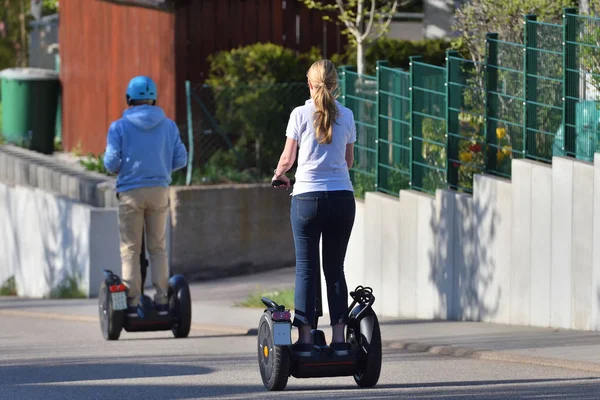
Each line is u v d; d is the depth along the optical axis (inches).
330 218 979.9
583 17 1429.6
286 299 1913.1
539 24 1502.2
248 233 2459.4
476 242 1565.0
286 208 2491.4
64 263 2388.0
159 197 1499.8
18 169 2938.0
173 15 2566.4
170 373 1165.7
